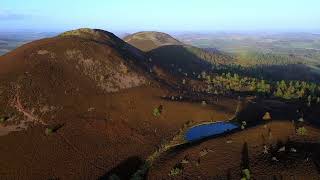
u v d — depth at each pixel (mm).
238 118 99875
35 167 71188
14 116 85375
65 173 70312
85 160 74688
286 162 64562
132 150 79750
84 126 85562
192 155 72625
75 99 94500
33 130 81938
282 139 74062
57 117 87312
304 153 67750
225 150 72625
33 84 95375
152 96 103250
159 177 67000
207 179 62906
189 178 64188
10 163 71812
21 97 90688
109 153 77875
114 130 86125
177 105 100312
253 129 80812
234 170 64500
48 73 100375
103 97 97938
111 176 67562
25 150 75625
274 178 60438
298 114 103250
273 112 104938
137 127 89062
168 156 75312
